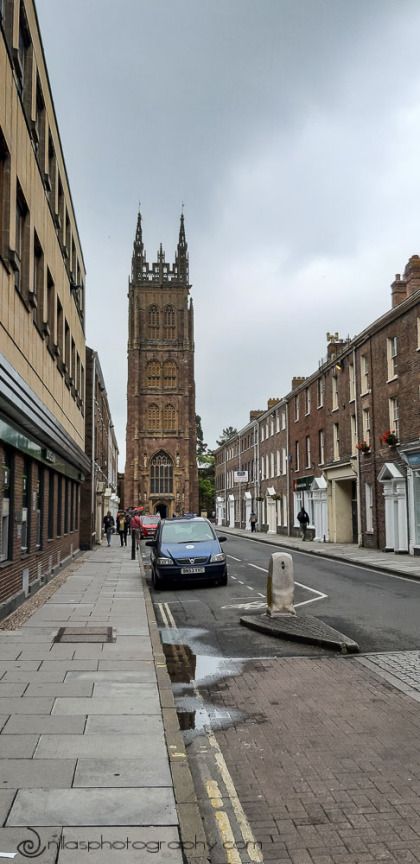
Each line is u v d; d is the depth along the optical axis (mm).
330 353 36531
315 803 4520
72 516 26328
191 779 4566
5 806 4137
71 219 23609
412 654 8961
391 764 5191
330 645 9359
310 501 41281
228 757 5379
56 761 4875
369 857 3822
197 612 13070
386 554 26453
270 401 55656
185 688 7508
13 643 9117
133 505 96188
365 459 30641
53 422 15898
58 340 20125
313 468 40281
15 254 11469
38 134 15789
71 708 6172
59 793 4332
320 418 38719
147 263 102625
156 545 17844
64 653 8500
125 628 10359
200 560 16875
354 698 7008
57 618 11336
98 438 42344
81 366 29016
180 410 98688
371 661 8594
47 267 16844
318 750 5520
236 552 31156
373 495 29641
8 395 9836
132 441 97625
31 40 13945
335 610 12758
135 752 5074
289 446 46656
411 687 7355
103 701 6398
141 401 98562
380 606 13164
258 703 6902
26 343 13367
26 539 14320
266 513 55844
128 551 32656
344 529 36062
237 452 72812
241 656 9117
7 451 11898
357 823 4230
